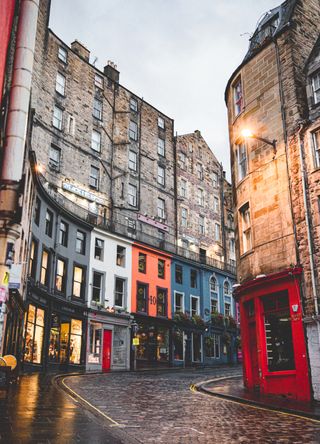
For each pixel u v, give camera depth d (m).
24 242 20.22
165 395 14.20
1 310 8.46
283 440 7.39
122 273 32.91
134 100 41.56
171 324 36.06
